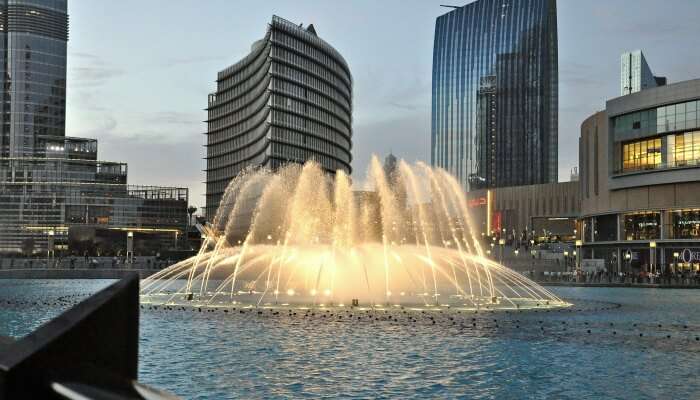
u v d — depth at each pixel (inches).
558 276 4345.5
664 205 5029.5
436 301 2484.0
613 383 982.4
